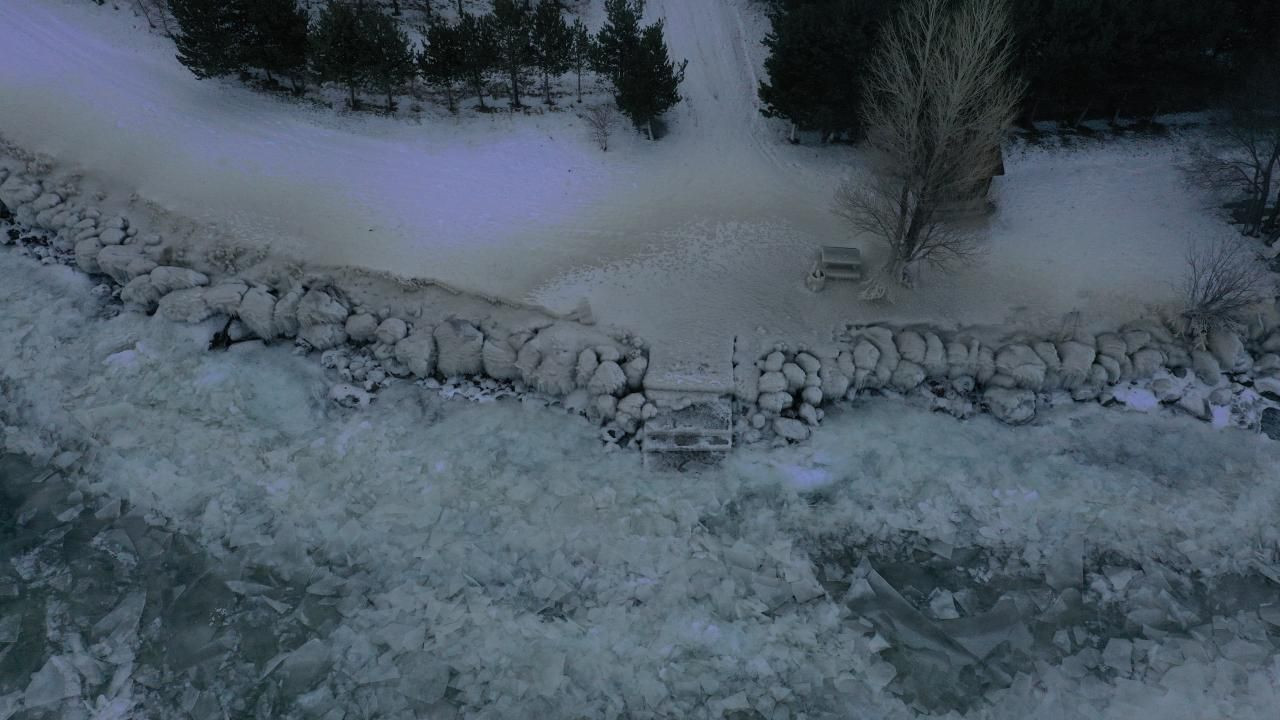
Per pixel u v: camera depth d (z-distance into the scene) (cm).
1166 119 3781
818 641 2338
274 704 2227
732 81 4022
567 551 2506
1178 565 2492
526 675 2264
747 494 2631
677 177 3575
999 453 2742
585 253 3228
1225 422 2811
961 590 2450
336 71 3609
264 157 3519
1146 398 2873
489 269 3142
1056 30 3400
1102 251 3209
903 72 2823
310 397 2872
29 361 2925
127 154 3469
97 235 3212
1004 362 2888
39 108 3597
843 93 3409
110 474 2658
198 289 3050
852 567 2495
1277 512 2591
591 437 2783
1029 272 3138
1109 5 3391
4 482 2645
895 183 3042
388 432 2786
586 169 3591
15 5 4081
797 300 3069
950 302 3045
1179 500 2622
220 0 3534
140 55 3925
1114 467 2703
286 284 3091
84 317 3059
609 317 3003
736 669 2284
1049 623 2380
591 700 2227
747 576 2456
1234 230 3275
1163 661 2303
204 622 2364
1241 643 2333
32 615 2375
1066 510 2600
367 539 2525
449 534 2542
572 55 3909
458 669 2280
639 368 2853
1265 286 3055
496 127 3762
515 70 3809
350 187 3425
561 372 2852
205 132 3597
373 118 3762
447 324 2944
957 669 2289
